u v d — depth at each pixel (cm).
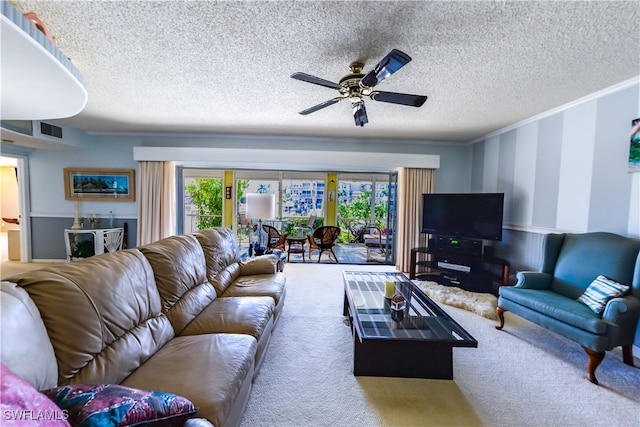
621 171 235
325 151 442
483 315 281
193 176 723
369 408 154
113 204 452
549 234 260
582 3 137
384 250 579
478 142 438
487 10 143
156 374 115
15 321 83
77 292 108
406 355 182
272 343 221
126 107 309
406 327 177
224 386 111
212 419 96
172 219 448
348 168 485
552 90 247
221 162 448
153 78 232
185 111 321
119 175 447
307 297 329
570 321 190
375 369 182
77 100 132
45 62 98
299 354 206
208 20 155
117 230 439
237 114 331
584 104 265
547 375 186
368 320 187
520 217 349
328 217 739
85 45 182
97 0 139
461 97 264
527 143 337
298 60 199
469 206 365
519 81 229
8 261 457
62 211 451
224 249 263
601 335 175
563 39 168
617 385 176
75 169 441
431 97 264
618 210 237
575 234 251
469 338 161
